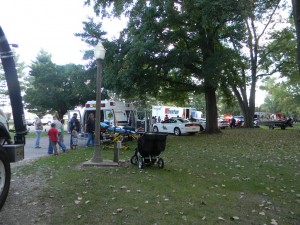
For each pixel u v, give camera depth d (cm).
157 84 2272
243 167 992
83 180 757
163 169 942
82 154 1276
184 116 5125
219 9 1552
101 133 1575
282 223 518
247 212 564
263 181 809
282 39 3300
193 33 2244
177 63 2009
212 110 2536
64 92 4056
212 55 2083
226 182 790
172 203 589
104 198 607
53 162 1058
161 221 496
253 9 1445
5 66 665
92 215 514
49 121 5328
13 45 674
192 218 516
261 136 2230
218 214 543
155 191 670
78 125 1579
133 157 1030
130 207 557
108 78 2042
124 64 1981
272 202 634
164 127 2684
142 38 1928
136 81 2061
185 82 2547
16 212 522
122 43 2038
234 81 2373
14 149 599
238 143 1752
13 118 666
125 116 1938
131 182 746
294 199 658
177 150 1429
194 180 798
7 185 546
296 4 580
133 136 1614
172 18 1969
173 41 2081
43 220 489
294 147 1553
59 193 638
